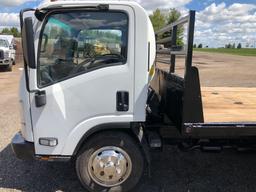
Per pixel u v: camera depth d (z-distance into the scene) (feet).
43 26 11.72
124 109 12.26
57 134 12.42
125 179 13.00
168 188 14.23
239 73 64.03
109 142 12.72
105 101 12.19
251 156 17.97
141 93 12.17
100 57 12.07
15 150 12.74
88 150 12.75
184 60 12.28
